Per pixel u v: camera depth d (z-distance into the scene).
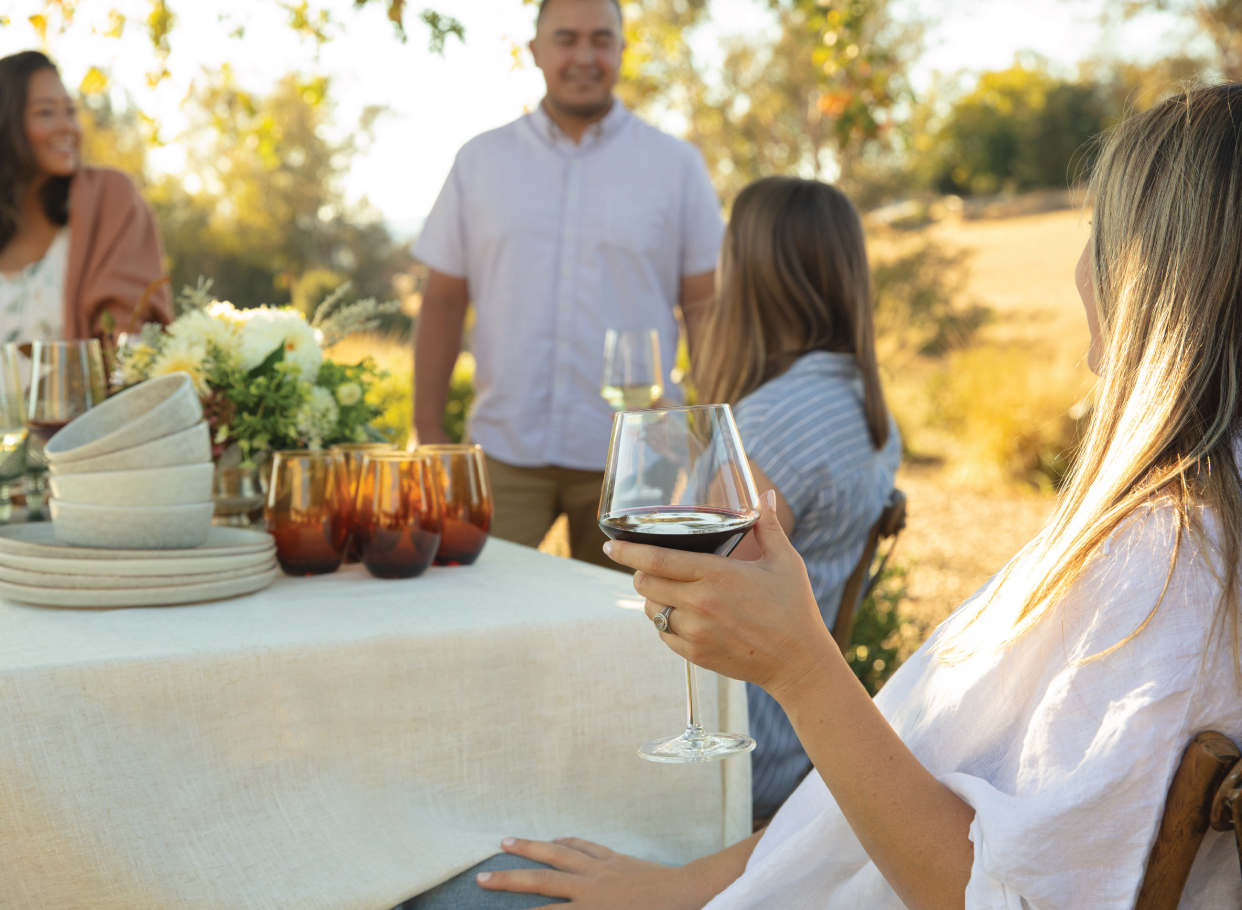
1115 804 0.67
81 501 1.26
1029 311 14.54
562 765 1.18
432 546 1.42
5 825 0.91
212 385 1.57
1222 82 0.82
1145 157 0.80
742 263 1.76
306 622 1.15
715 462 0.87
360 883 1.03
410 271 23.92
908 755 0.77
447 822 1.12
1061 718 0.70
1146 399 0.75
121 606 1.22
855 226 1.75
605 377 2.37
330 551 1.43
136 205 2.73
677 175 2.86
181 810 0.98
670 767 1.23
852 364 1.71
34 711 0.93
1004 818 0.70
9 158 2.60
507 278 2.85
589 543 2.94
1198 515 0.69
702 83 11.48
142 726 0.98
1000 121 23.06
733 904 0.91
